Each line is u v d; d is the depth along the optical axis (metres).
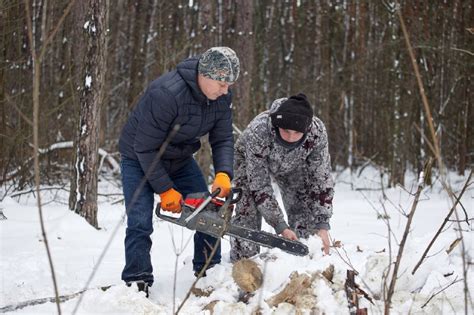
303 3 17.89
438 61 13.02
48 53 11.24
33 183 9.86
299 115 3.78
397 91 12.52
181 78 3.61
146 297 3.66
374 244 5.44
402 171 12.36
